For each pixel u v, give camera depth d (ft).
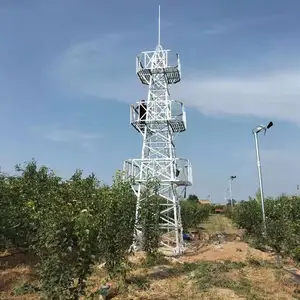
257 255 74.02
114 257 48.11
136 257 66.49
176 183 84.79
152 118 87.40
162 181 83.46
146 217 64.80
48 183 69.82
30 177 77.10
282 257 68.23
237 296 43.93
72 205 34.22
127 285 47.80
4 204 61.77
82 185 43.75
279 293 46.09
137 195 68.74
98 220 36.81
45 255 38.88
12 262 64.80
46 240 33.63
